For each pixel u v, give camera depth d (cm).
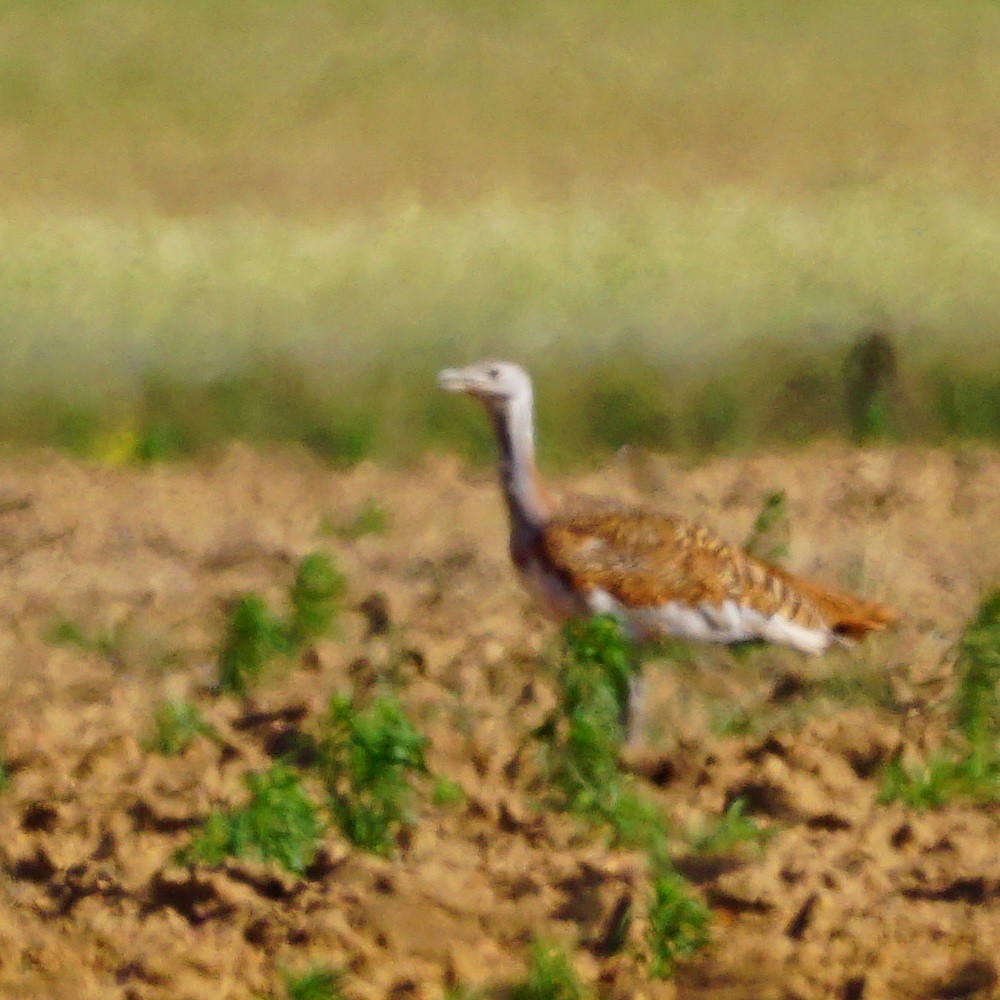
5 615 2733
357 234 5156
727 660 2348
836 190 5891
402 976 1650
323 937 1678
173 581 2922
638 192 6378
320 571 2497
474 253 4756
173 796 2044
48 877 1897
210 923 1722
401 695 2312
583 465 3722
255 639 2364
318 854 1838
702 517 3234
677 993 1631
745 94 9175
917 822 1902
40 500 3441
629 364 3906
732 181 6738
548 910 1728
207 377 3925
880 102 8869
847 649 2400
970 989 1603
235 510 3400
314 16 11619
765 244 4788
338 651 2461
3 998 1639
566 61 10250
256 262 4719
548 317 4119
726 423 3850
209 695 2389
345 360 3962
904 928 1677
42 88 9544
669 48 10575
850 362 3906
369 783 1886
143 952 1677
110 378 3934
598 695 2005
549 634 2492
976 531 3161
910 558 2984
